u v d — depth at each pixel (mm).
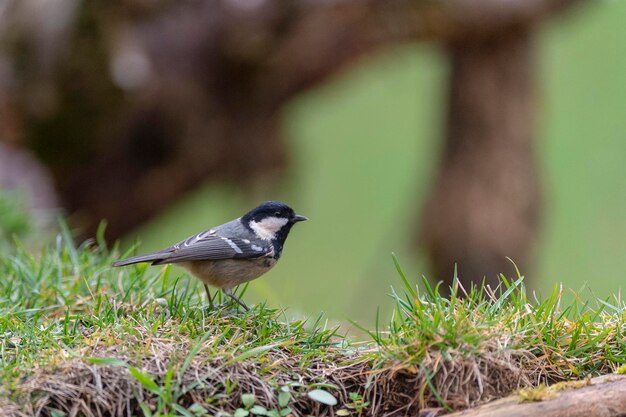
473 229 14453
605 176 20344
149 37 12914
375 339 5840
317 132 22281
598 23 22953
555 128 21531
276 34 13227
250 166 14367
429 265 15062
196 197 16031
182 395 5355
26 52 12352
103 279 7621
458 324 5605
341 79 15422
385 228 20406
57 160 13172
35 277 7496
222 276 7227
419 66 19844
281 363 5750
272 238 7461
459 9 13398
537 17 14070
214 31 13078
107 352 5578
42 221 10180
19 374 5262
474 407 5344
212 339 5930
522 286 6332
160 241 16500
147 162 13633
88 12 12375
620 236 18578
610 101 22297
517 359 5684
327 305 15539
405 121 22062
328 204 21219
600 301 6277
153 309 6602
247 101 13891
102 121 12859
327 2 13125
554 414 5121
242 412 5316
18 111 12445
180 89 13219
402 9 13375
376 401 5586
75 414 5109
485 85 14547
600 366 5812
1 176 11758
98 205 13766
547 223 15508
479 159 14641
